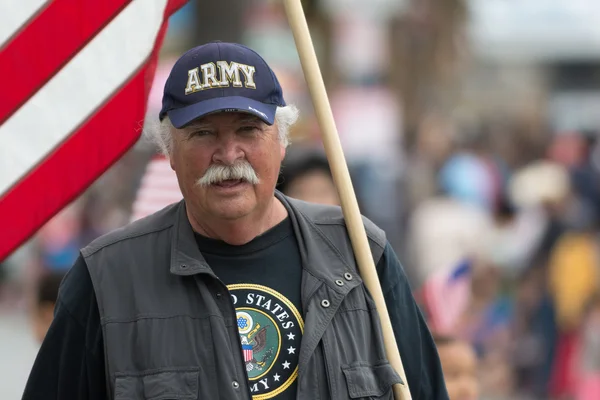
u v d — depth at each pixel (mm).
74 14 8727
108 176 22031
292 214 8016
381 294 7992
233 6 22188
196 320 7570
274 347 7637
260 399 7535
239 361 7527
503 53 38094
